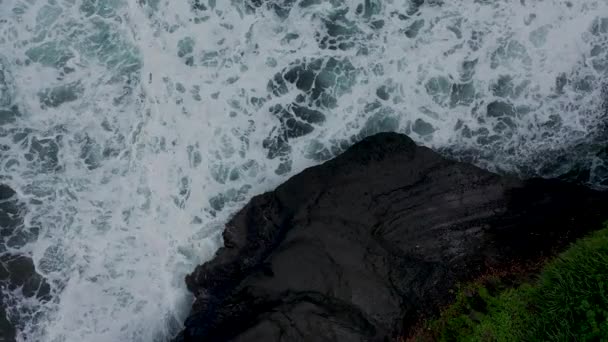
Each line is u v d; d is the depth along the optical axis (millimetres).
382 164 10148
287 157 10938
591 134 10977
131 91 10977
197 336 9062
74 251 10422
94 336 10227
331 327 8719
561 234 9461
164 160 10859
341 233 9555
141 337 10258
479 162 10969
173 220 10703
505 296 8969
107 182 10695
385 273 9391
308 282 9102
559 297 8680
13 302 10016
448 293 9219
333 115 11008
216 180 10875
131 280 10453
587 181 10883
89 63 10984
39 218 10438
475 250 9609
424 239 9695
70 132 10758
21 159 10602
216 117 11016
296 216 9758
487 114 11031
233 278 9898
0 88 10797
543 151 10984
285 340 8500
